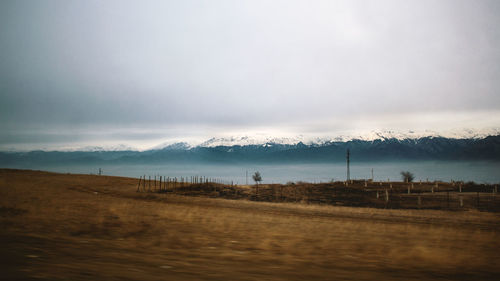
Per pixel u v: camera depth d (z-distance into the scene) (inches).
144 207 1149.7
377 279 303.7
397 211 1515.7
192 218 861.2
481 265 402.3
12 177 3253.0
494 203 1919.3
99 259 331.0
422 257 439.8
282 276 297.4
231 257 397.7
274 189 2869.1
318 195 2532.0
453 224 1092.5
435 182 3198.8
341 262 394.9
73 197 1357.0
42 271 255.9
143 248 437.4
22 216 692.1
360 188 2878.9
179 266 318.0
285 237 606.5
